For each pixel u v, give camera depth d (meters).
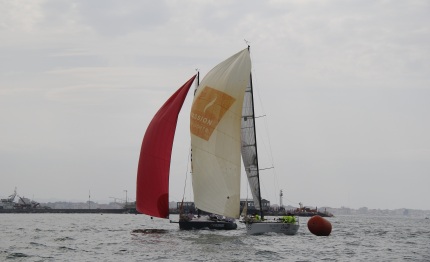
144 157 57.50
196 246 44.84
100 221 118.81
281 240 50.91
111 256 39.12
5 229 74.62
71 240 52.91
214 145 51.38
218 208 51.25
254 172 54.94
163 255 39.50
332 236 61.91
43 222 108.38
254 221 53.38
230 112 51.34
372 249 46.69
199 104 52.09
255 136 54.78
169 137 57.59
